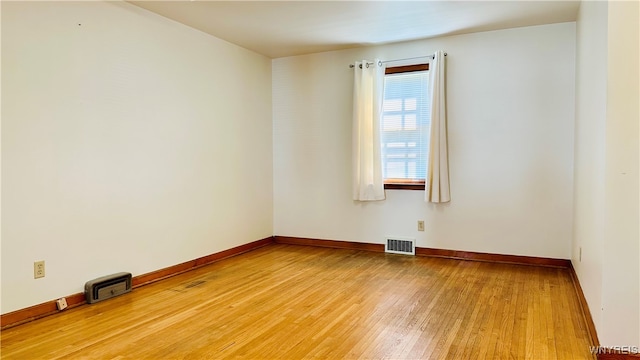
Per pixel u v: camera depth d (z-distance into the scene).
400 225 4.69
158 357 2.21
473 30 4.13
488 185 4.25
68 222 2.96
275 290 3.36
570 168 3.92
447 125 4.38
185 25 3.91
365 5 3.42
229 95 4.52
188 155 3.99
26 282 2.71
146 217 3.56
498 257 4.24
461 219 4.39
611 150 2.04
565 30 3.89
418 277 3.71
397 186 4.65
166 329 2.57
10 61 2.61
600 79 2.25
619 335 2.05
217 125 4.35
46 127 2.81
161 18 3.66
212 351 2.28
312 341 2.39
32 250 2.74
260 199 5.10
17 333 2.51
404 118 4.62
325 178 5.06
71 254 2.98
